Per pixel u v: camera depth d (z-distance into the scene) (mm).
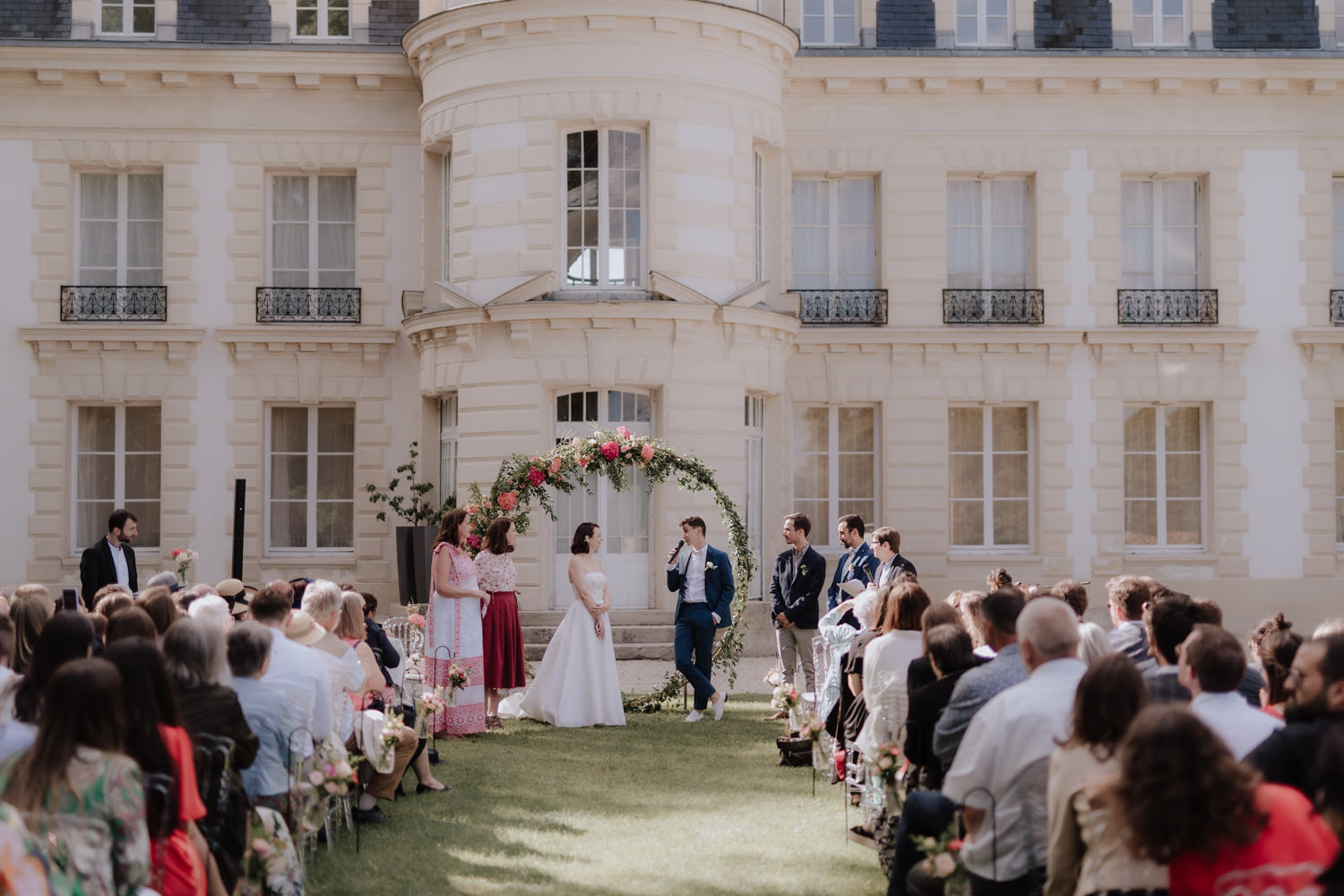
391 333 18953
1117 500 19375
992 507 19656
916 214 19375
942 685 5934
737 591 12805
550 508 12648
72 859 3953
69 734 4047
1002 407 19719
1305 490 19531
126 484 19297
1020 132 19438
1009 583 9016
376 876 6664
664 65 16562
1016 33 19484
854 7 19562
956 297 19359
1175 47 19703
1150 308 19516
